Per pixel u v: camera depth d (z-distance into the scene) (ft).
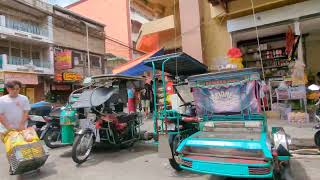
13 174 16.17
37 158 16.42
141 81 26.17
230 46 36.86
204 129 15.31
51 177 16.31
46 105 28.84
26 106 17.83
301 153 18.79
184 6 40.19
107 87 22.61
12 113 16.90
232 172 11.95
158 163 18.44
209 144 13.14
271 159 11.46
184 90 19.40
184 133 17.34
